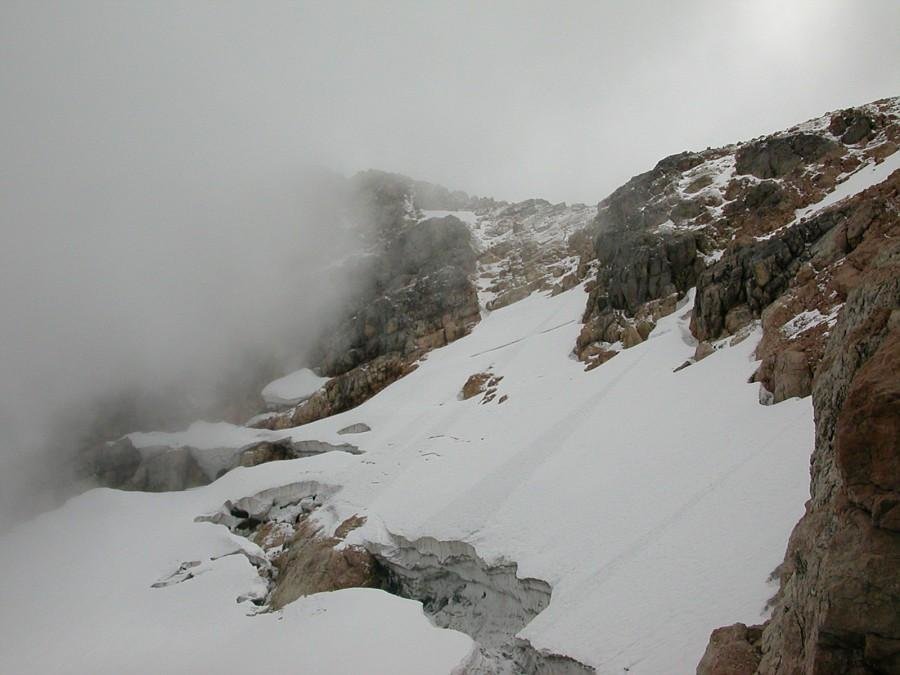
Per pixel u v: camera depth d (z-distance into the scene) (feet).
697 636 50.21
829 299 91.35
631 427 99.86
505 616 85.30
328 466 153.07
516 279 262.26
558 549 80.89
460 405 161.07
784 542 53.42
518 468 108.78
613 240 189.98
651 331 142.82
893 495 25.75
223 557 128.98
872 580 25.62
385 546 110.93
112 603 118.21
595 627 61.00
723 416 85.20
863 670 25.66
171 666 88.69
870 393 27.35
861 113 170.19
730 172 188.34
